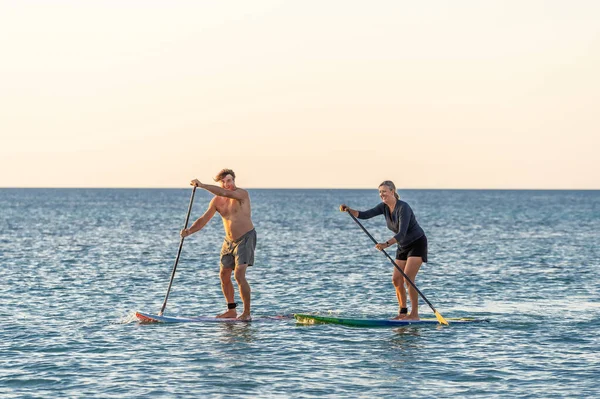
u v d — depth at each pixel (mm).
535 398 9820
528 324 15125
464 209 116562
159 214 90188
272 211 103312
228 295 15961
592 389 10211
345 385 10469
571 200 199000
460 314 16594
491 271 25984
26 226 59281
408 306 18062
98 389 10234
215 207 15828
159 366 11500
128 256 32094
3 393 10055
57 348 12711
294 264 28406
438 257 31828
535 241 42812
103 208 114875
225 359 11961
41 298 18891
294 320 15586
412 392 10117
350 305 18250
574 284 22266
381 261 29734
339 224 65750
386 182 15305
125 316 16172
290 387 10359
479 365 11570
